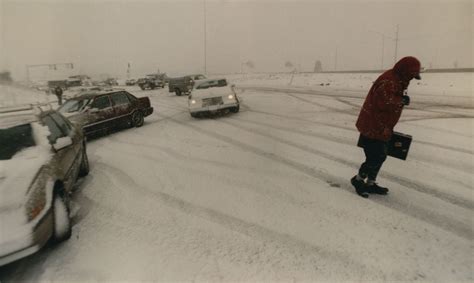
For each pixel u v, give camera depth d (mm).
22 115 4395
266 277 2961
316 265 3094
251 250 3379
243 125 10312
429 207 4129
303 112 12266
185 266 3166
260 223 3924
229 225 3914
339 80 33125
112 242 3664
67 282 3039
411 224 3730
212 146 7812
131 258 3342
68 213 3805
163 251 3436
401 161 5973
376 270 2984
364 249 3301
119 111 10539
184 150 7582
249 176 5570
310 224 3834
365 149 4324
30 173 3463
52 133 4656
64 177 4180
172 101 21297
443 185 4809
